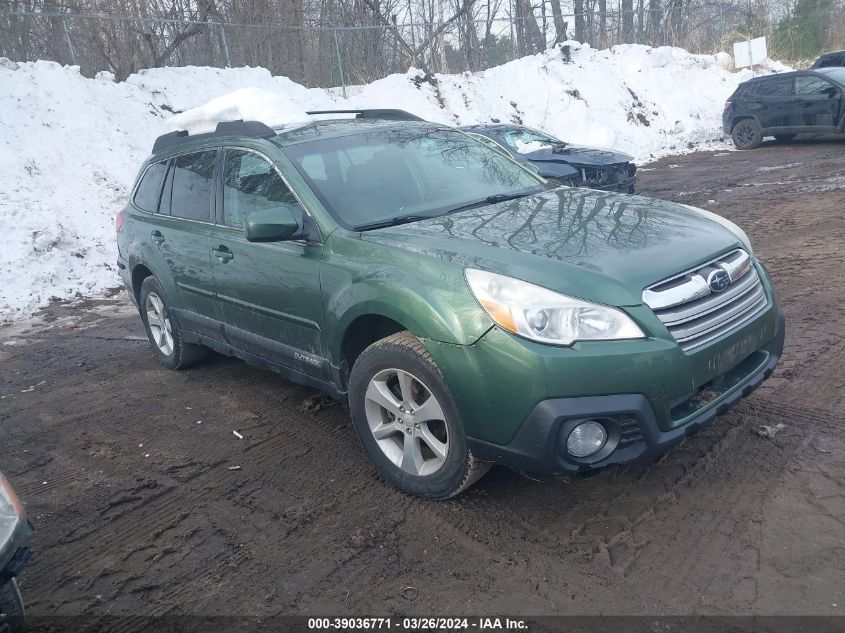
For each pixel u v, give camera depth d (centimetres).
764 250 820
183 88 1664
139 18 1628
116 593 325
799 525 327
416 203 434
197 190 525
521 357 311
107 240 1077
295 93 1842
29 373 648
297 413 505
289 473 420
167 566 342
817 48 2792
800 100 1702
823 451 384
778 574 297
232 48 1984
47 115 1346
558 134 2091
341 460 430
